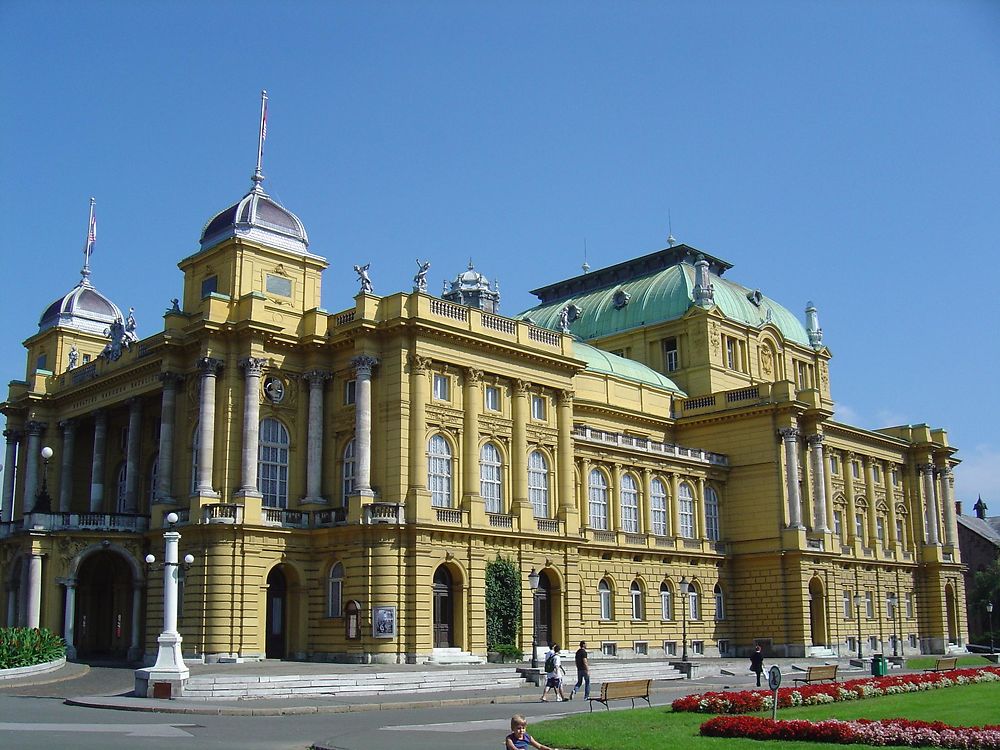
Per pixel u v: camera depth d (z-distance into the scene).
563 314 88.19
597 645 78.19
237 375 67.44
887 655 97.62
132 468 75.19
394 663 61.44
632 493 85.50
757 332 105.06
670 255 108.81
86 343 92.00
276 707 42.72
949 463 116.50
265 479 67.31
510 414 72.00
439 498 66.88
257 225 71.75
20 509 85.38
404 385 65.75
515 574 68.50
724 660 80.62
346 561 64.06
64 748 28.00
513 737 22.48
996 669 56.53
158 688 45.31
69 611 67.00
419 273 68.88
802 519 91.56
